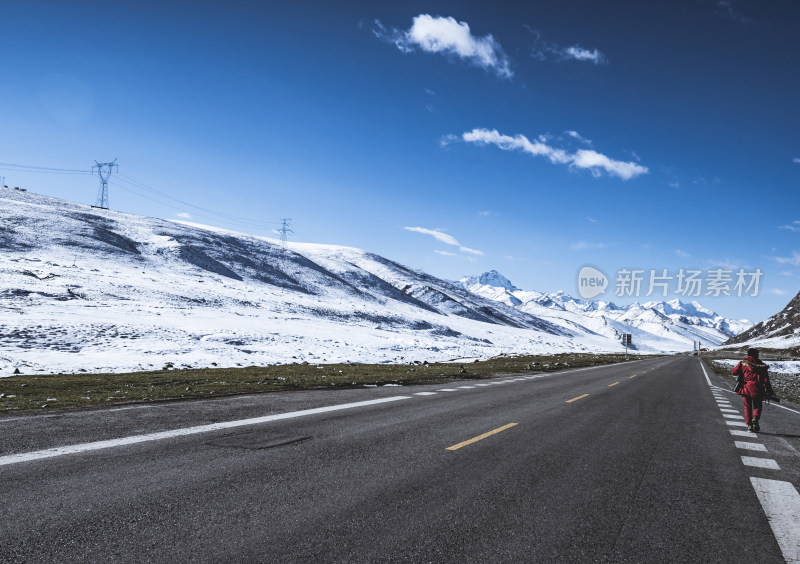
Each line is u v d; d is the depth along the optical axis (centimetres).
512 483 532
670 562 353
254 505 434
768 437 909
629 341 9331
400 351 4741
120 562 321
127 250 10050
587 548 370
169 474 519
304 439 718
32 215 10006
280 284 11762
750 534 413
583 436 834
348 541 363
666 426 989
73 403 1033
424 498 470
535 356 5909
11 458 562
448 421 927
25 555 326
